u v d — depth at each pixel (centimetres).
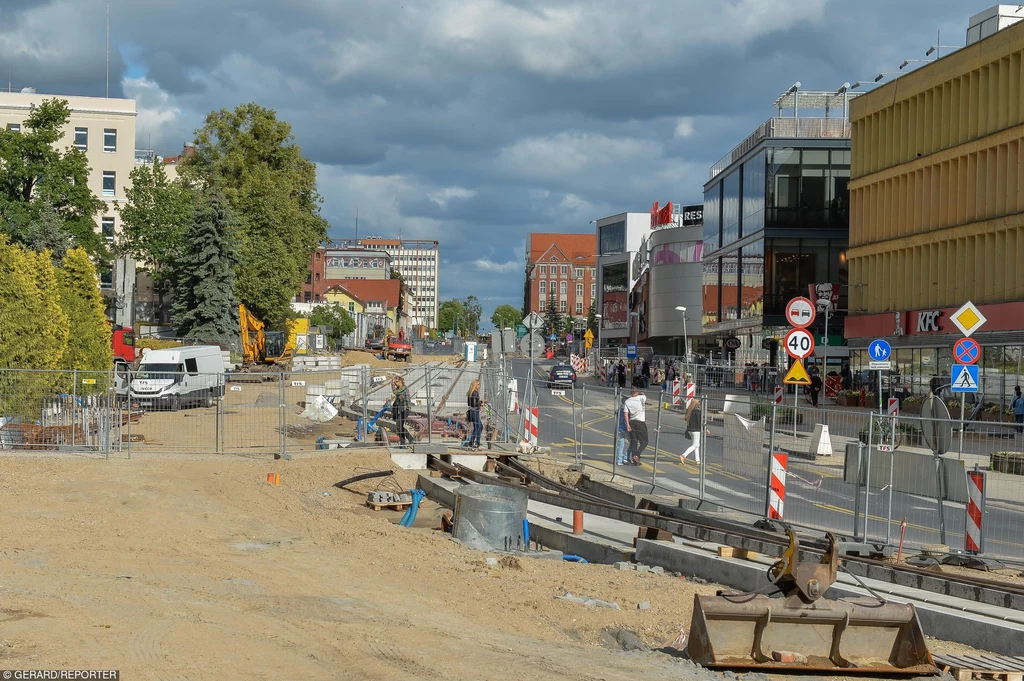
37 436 2350
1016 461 1344
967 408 3900
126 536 1378
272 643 824
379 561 1273
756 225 6425
